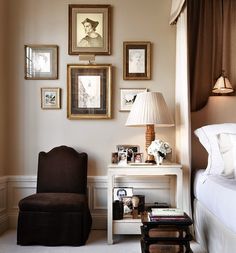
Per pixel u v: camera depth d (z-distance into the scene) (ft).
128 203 9.87
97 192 10.89
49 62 11.07
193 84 10.64
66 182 10.19
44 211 8.90
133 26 11.09
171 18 10.69
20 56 11.10
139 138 11.01
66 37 11.10
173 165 9.29
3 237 9.77
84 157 10.47
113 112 11.05
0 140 10.62
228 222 6.38
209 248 7.84
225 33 10.67
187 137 9.66
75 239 8.90
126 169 9.20
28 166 11.04
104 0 11.12
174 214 7.46
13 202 10.97
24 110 11.09
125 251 8.53
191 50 10.77
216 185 7.50
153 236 7.36
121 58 11.08
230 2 10.70
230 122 10.43
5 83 11.06
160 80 11.04
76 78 11.01
